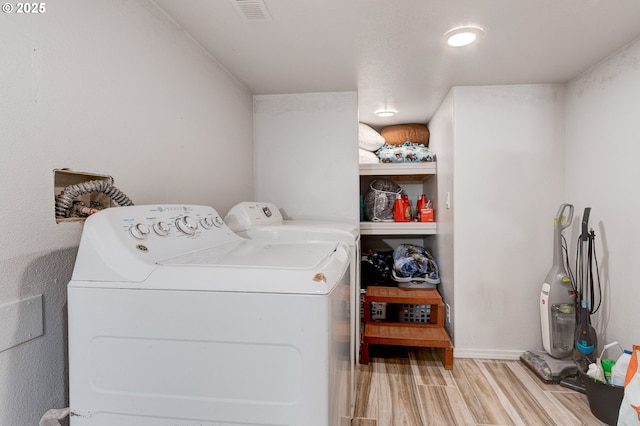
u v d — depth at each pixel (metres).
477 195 2.57
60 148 1.01
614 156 1.99
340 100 2.71
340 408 1.07
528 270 2.54
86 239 0.92
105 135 1.18
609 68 2.03
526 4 1.49
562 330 2.28
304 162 2.75
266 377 0.84
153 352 0.87
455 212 2.59
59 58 1.01
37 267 0.95
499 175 2.55
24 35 0.91
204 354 0.86
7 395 0.88
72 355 0.90
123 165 1.27
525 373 2.35
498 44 1.87
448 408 1.95
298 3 1.47
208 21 1.61
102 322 0.89
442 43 1.86
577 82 2.34
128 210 1.04
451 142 2.63
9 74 0.87
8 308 0.87
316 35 1.77
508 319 2.57
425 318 2.91
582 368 2.06
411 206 3.79
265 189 2.79
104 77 1.18
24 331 0.91
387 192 3.34
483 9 1.54
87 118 1.11
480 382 2.24
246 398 0.85
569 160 2.44
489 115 2.54
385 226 3.15
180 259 1.02
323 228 1.89
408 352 2.75
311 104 2.73
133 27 1.33
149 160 1.42
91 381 0.90
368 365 2.51
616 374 1.76
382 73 2.30
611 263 2.02
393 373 2.38
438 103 2.97
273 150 2.78
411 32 1.74
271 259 1.02
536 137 2.51
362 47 1.91
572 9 1.54
